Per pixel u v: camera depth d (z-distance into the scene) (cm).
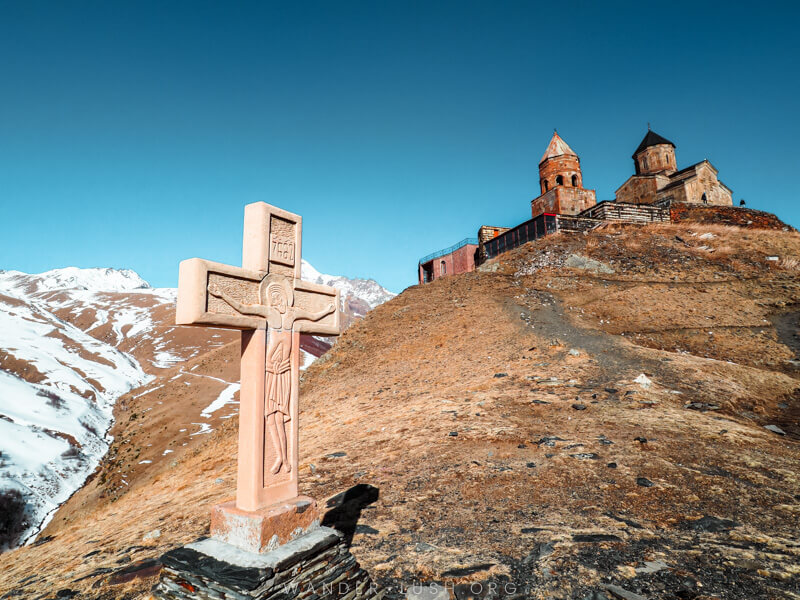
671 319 2602
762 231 4231
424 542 616
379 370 2375
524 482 823
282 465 489
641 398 1361
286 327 512
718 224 4506
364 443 1220
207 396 6412
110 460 4872
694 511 675
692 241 3997
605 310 2798
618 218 4572
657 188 5338
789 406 1417
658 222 4603
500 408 1344
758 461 881
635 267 3491
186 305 430
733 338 2316
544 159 5378
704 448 965
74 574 685
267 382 482
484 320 2778
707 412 1274
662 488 763
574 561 534
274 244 518
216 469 1449
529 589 483
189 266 436
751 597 444
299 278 543
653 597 455
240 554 426
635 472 841
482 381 1748
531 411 1302
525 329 2508
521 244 4569
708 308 2736
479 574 516
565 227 4391
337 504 789
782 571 485
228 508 463
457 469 910
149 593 552
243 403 477
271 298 500
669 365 1736
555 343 2139
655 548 561
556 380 1598
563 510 705
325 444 1300
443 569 533
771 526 615
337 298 593
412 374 2150
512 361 2005
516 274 3706
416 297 3669
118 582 601
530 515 693
